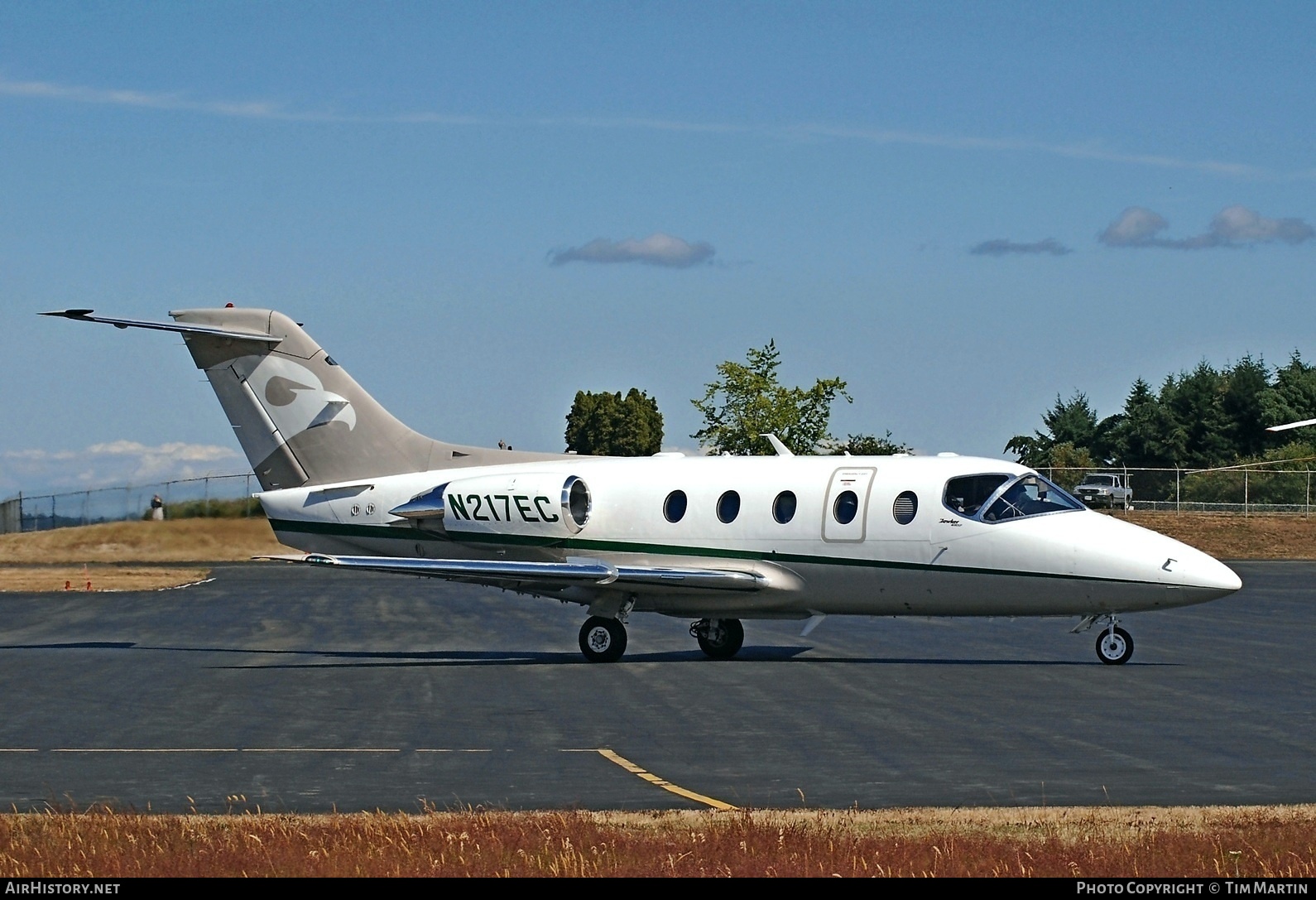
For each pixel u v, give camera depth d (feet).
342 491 287.89
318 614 378.73
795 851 112.98
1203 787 140.87
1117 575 245.24
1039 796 136.98
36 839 118.32
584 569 256.93
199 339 294.25
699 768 152.76
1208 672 238.27
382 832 118.73
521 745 167.73
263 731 179.42
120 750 165.27
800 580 261.44
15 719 190.49
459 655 276.21
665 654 276.62
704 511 266.16
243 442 294.87
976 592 253.24
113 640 306.35
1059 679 229.66
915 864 108.99
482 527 276.41
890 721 184.65
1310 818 123.34
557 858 110.52
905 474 258.78
